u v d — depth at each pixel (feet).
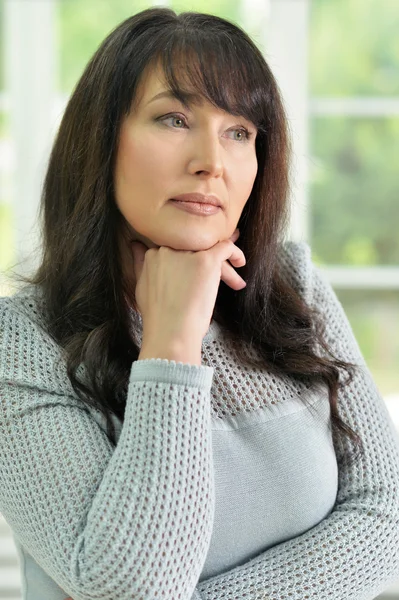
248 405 3.75
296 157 4.83
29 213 9.20
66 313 3.65
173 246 3.55
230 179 3.59
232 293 3.96
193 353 3.32
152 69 3.48
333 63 9.37
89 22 9.34
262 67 3.68
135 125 3.52
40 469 3.24
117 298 3.69
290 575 3.52
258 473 3.65
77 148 3.75
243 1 9.35
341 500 3.86
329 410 3.96
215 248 3.59
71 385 3.48
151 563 3.01
